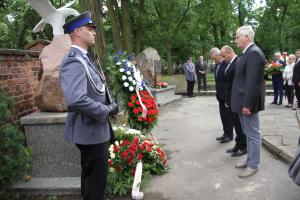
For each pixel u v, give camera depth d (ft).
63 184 13.24
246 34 13.89
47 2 15.99
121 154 14.02
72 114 9.56
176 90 53.62
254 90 13.47
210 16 71.87
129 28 55.77
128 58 18.35
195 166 16.28
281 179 13.98
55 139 13.75
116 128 16.89
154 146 15.92
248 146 14.65
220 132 23.61
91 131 9.14
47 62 14.34
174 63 133.39
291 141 18.42
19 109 15.62
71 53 8.96
